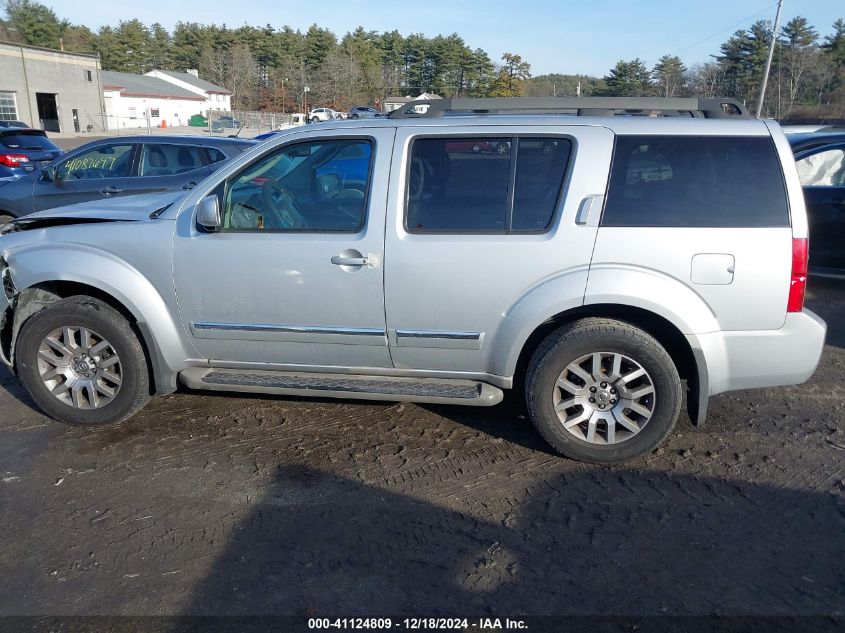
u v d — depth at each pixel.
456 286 3.89
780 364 3.81
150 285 4.24
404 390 4.10
